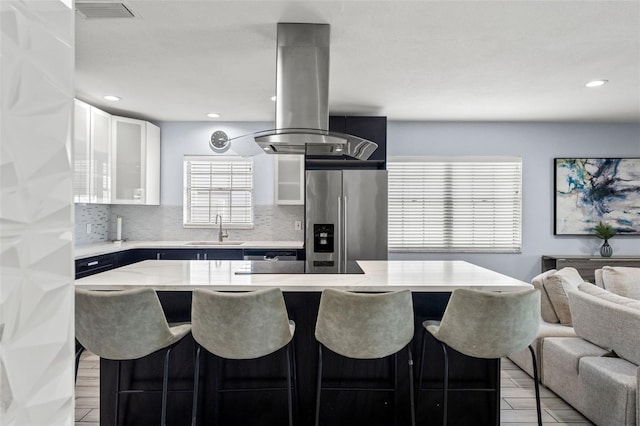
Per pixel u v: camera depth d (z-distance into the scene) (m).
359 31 2.64
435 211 5.40
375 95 4.08
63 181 0.50
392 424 2.42
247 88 3.86
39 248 0.46
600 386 2.36
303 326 2.40
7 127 0.42
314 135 2.56
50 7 0.48
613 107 4.55
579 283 3.39
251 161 5.33
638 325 2.30
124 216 5.28
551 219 5.38
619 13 2.40
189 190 5.34
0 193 0.41
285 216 5.36
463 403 2.44
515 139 5.35
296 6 2.33
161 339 1.94
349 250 4.43
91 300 1.86
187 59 3.13
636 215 5.32
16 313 0.43
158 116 5.00
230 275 2.42
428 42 2.81
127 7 2.34
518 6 2.33
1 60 0.41
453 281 2.27
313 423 2.42
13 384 0.43
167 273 2.50
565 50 2.95
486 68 3.32
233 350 1.93
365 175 4.45
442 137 5.35
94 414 2.62
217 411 2.37
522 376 3.29
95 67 3.30
